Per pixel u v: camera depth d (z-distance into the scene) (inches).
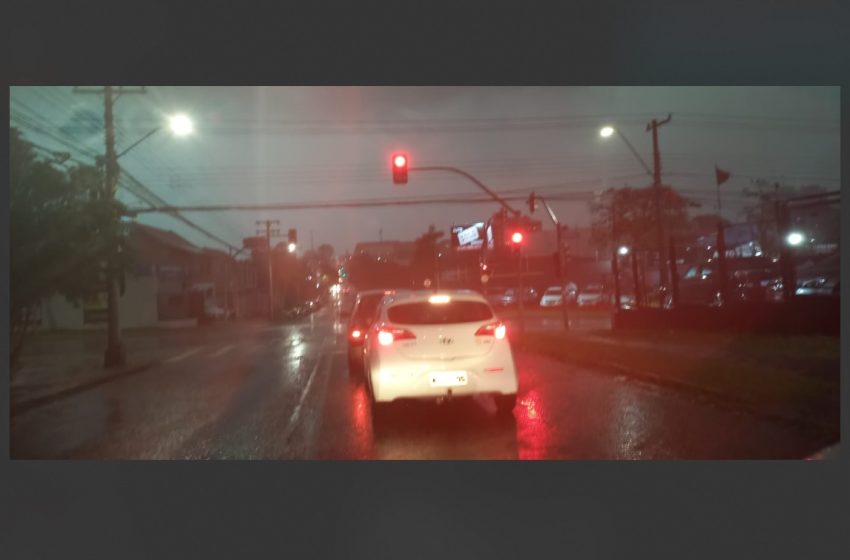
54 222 651.5
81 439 418.6
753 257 962.1
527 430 385.7
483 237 1264.8
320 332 1515.7
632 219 1565.0
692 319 830.5
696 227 1619.1
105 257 727.1
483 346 397.4
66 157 681.6
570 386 534.9
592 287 1953.7
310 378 666.2
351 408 480.1
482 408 450.0
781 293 819.4
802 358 555.2
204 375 762.8
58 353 1133.7
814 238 806.5
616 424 394.3
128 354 1093.1
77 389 684.1
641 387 523.5
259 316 3021.7
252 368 801.6
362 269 2556.6
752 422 392.5
